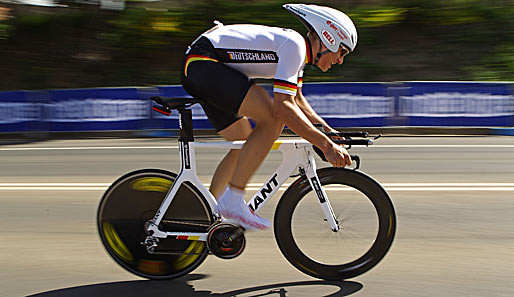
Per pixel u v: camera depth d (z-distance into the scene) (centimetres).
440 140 739
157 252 285
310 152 277
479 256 323
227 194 266
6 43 1365
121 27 1342
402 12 1280
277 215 285
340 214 285
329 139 251
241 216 263
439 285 282
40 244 354
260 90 258
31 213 427
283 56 250
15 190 502
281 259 322
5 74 1312
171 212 282
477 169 556
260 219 267
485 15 1273
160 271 289
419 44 1255
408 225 381
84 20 1379
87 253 336
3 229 387
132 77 1272
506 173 538
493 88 793
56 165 616
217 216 277
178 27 1320
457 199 445
